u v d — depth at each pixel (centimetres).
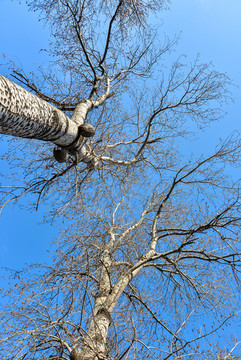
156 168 843
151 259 618
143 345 512
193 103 729
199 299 640
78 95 731
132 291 704
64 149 521
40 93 643
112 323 524
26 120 355
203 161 704
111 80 809
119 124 770
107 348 482
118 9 670
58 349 466
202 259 633
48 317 441
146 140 745
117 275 640
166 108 723
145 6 673
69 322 419
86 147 644
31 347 435
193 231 620
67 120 459
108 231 759
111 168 815
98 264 607
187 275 696
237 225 616
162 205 746
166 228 741
